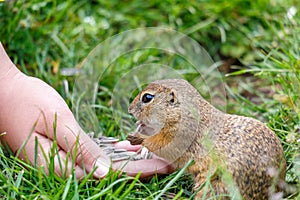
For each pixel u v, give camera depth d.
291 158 4.31
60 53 6.13
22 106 4.00
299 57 5.52
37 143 3.75
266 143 3.82
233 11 6.77
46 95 4.03
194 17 6.75
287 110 4.84
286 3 6.61
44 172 3.72
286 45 5.83
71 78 5.66
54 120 3.82
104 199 3.65
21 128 3.97
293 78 4.92
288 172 4.21
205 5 6.80
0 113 4.04
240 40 6.66
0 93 4.07
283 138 4.54
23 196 3.48
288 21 6.09
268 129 3.96
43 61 5.88
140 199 3.61
